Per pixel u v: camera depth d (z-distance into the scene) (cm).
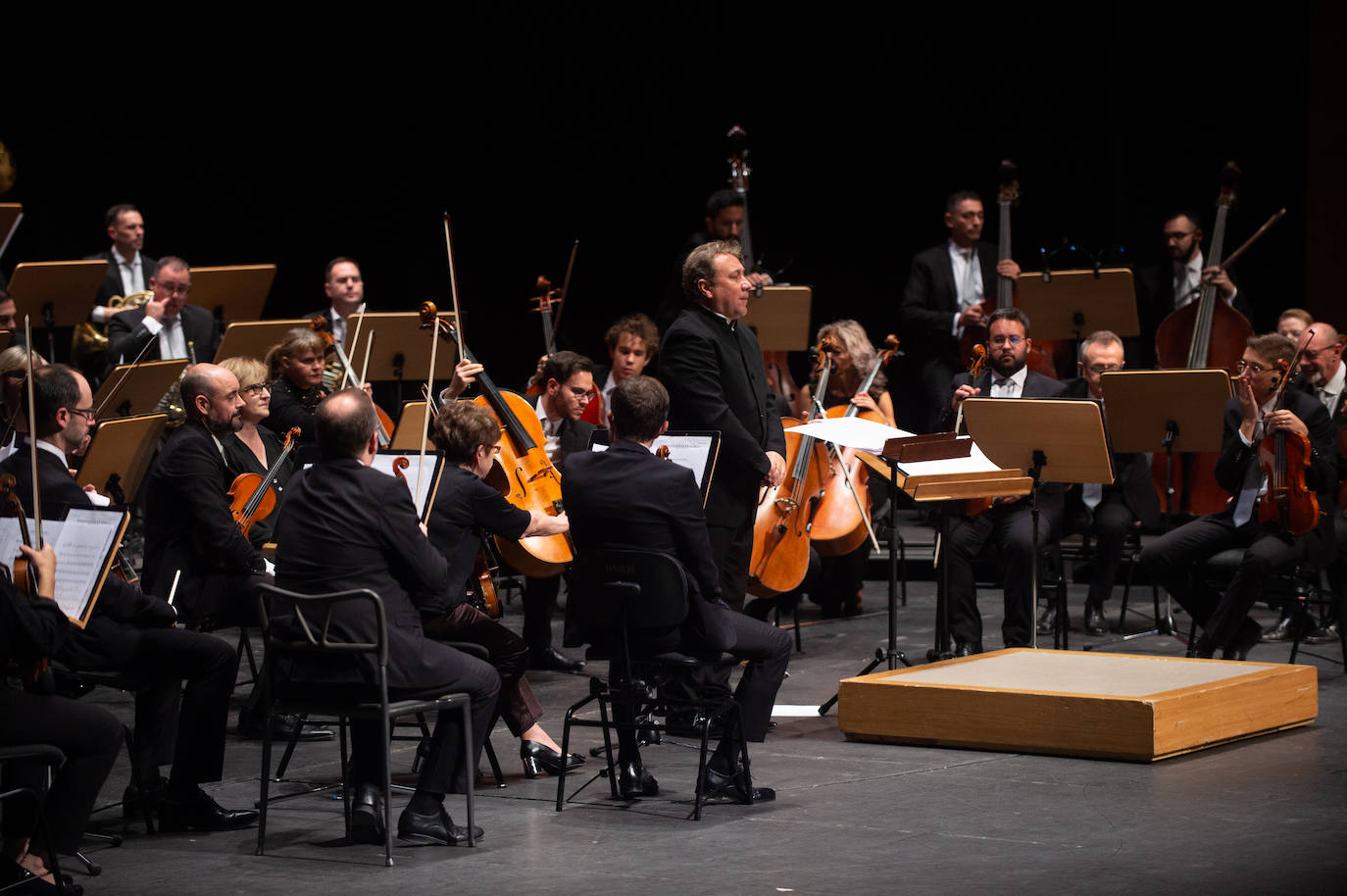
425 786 673
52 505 657
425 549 670
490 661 787
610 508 704
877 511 1362
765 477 914
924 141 1836
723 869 629
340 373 1212
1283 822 679
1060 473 959
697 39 1877
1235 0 1602
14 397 760
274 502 926
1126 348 1411
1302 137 1597
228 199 1886
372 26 1891
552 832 688
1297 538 999
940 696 841
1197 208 1628
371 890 608
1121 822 684
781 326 1332
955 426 1061
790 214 1878
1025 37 1794
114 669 692
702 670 848
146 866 645
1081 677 870
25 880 603
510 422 1031
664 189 1906
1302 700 877
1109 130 1711
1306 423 1049
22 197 1798
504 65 1889
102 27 1812
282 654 653
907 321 1436
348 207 1912
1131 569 1183
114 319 1292
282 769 791
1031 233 1811
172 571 813
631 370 1231
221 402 806
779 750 846
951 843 659
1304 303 1597
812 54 1855
